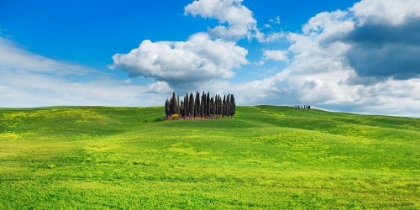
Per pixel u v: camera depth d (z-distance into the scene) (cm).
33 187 2872
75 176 3338
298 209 2453
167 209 2408
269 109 18125
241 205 2525
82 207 2411
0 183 2992
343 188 3033
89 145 5450
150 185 3033
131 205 2473
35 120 10700
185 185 3055
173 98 12812
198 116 12912
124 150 5000
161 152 4994
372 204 2578
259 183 3161
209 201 2592
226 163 4291
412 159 4819
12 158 4162
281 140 6438
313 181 3256
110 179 3250
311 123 10450
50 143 6088
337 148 5628
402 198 2739
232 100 14125
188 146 5625
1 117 10994
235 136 7081
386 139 7181
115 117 13125
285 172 3703
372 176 3562
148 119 12638
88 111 13888
